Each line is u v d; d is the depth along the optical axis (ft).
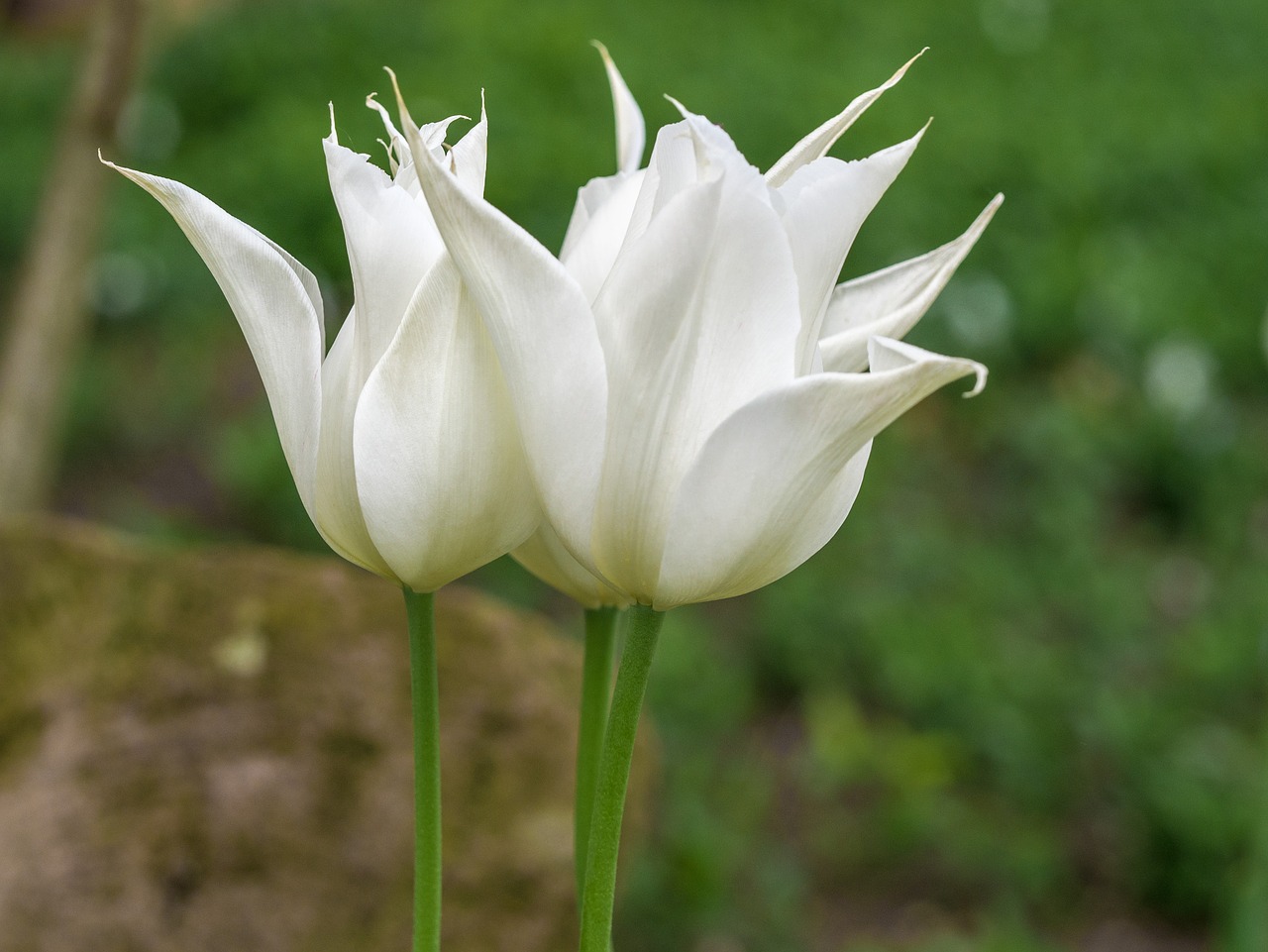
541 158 13.83
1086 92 18.39
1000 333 12.26
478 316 2.23
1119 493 10.91
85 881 3.47
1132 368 12.31
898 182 14.03
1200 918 7.38
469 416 2.24
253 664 3.78
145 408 11.00
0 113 16.57
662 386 2.22
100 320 12.08
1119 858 7.64
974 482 10.85
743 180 2.20
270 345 2.28
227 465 9.75
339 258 12.09
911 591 9.36
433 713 2.32
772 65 17.60
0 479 5.38
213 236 2.27
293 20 17.72
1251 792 7.48
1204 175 15.88
